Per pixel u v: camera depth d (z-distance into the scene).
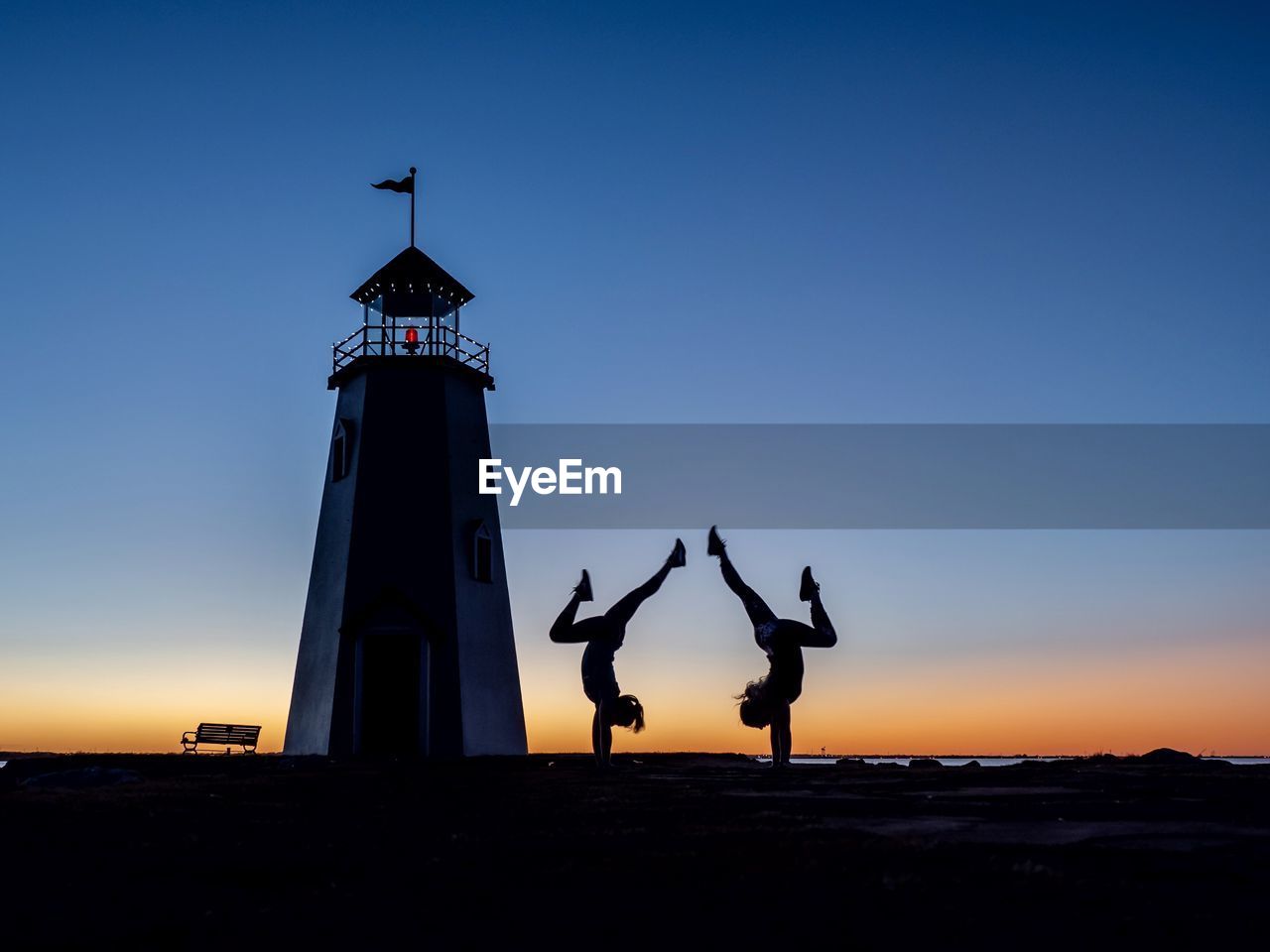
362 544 37.75
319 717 36.56
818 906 6.88
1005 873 7.74
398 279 40.41
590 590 22.30
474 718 36.56
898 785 15.95
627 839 9.91
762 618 21.95
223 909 7.30
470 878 8.20
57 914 7.20
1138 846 8.95
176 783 16.83
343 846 9.99
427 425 39.22
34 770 23.30
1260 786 14.52
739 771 20.97
